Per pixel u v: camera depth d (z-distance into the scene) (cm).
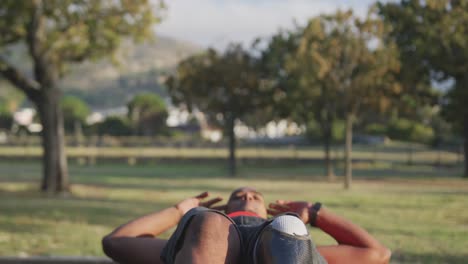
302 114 3272
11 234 879
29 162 4422
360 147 6531
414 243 827
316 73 2183
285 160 4503
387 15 2753
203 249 231
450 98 2973
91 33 1722
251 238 244
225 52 3312
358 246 281
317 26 2175
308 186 2391
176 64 3409
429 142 6556
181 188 2175
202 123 11850
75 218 1122
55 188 1919
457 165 4153
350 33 2133
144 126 10556
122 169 3797
